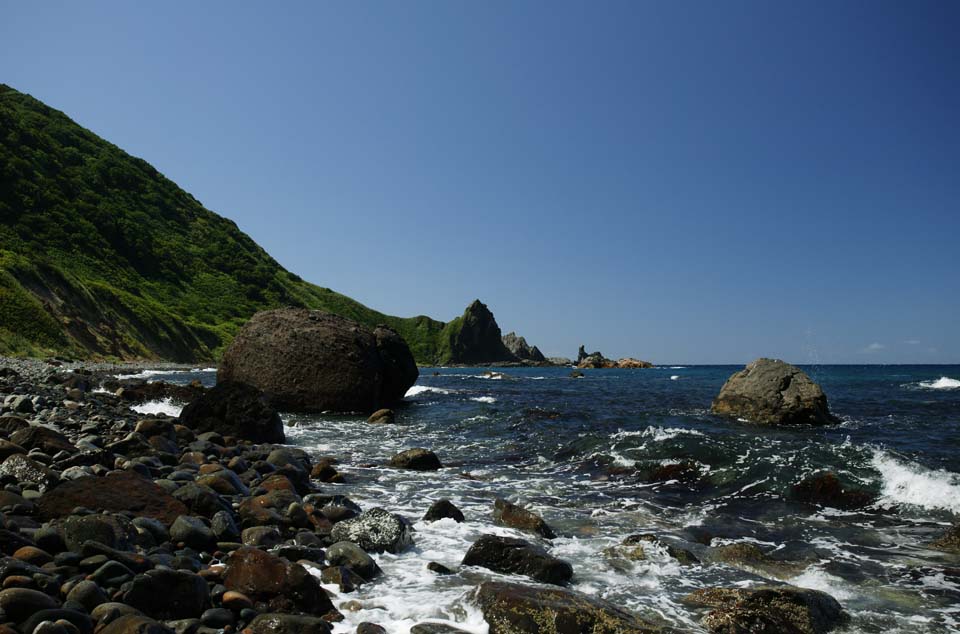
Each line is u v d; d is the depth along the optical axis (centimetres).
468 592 540
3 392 1792
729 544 760
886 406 2516
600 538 803
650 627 474
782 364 2033
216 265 11019
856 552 752
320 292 14625
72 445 956
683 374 9388
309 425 2031
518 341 19688
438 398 3191
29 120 10438
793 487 1045
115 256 8506
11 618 390
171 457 1045
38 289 5928
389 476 1224
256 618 461
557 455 1435
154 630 394
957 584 644
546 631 476
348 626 489
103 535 537
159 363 6650
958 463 1144
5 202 7538
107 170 10875
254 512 745
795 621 523
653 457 1283
